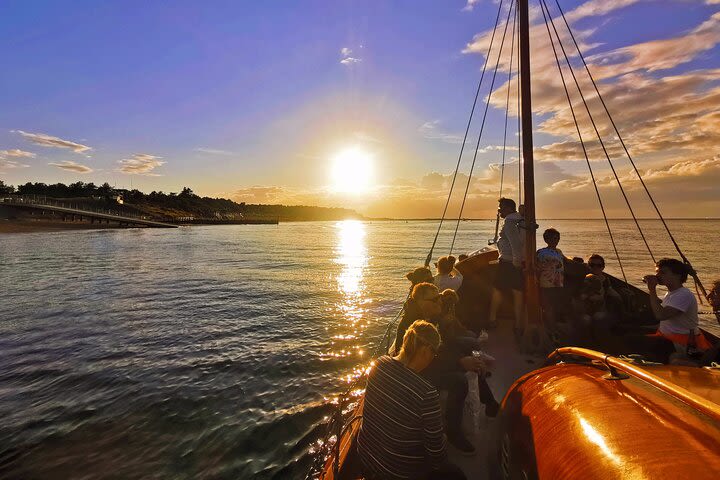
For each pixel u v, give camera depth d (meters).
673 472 1.40
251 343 12.08
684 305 3.94
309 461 6.23
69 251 49.56
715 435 1.56
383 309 17.22
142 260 39.47
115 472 5.96
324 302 18.84
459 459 3.43
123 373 9.62
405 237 107.06
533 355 5.04
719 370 2.25
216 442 6.72
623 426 1.75
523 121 4.70
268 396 8.38
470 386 4.50
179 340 12.38
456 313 6.73
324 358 10.70
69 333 13.23
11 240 69.88
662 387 1.83
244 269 32.84
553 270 5.38
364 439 2.52
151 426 7.18
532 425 2.27
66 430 7.05
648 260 44.34
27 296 20.20
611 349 4.84
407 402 2.38
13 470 5.97
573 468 1.73
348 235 117.56
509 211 5.57
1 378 9.33
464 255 8.74
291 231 143.75
